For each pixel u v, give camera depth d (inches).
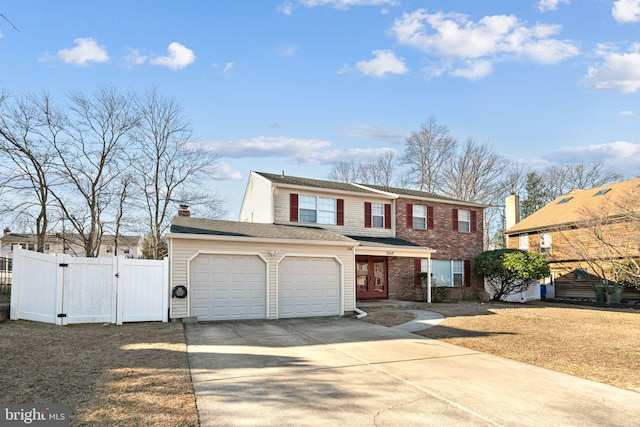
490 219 1721.2
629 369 313.6
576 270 976.9
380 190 964.6
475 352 367.6
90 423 179.5
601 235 858.8
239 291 561.6
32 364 273.4
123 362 290.7
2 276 713.6
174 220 652.7
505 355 357.4
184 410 202.1
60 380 240.1
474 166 1605.6
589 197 1070.4
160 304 500.1
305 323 533.0
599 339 432.5
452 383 267.1
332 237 661.3
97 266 469.7
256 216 882.8
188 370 277.4
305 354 345.4
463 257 978.7
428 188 1627.7
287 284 597.0
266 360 318.3
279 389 243.9
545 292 1045.8
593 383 276.2
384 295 857.5
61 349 324.5
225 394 230.4
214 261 550.3
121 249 1657.2
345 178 1754.4
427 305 738.8
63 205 976.3
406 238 908.6
